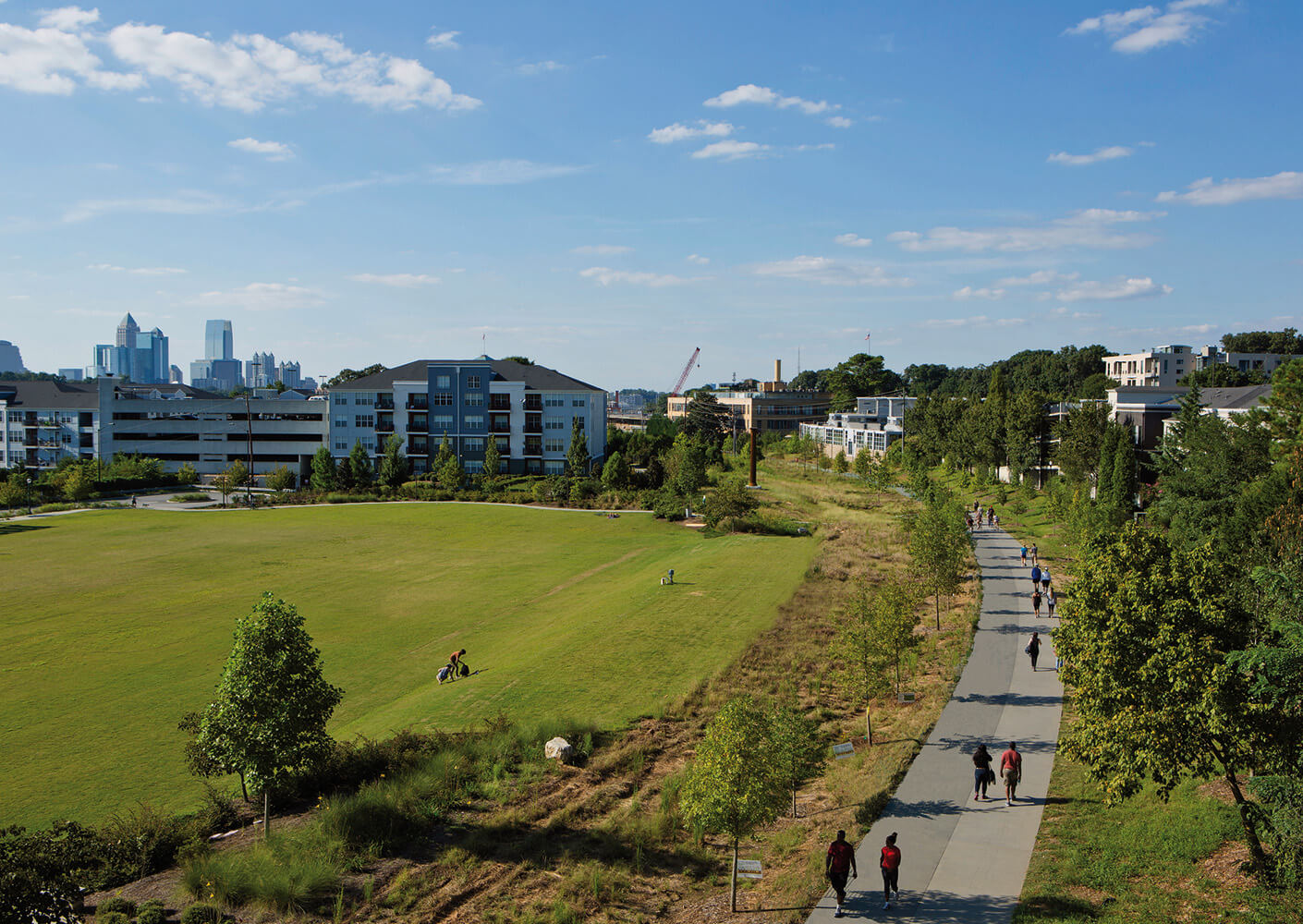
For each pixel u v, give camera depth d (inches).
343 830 1034.1
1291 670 740.7
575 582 2664.9
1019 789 1088.2
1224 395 3631.9
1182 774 903.1
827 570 2539.4
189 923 843.4
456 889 930.7
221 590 2559.1
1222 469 2129.7
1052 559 2682.1
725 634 1925.4
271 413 5959.6
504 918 872.3
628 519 4013.3
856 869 898.1
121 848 977.5
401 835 1042.7
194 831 1035.3
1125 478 2972.4
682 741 1360.7
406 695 1664.6
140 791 1232.8
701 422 7711.6
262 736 976.9
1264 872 789.2
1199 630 816.3
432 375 5482.3
